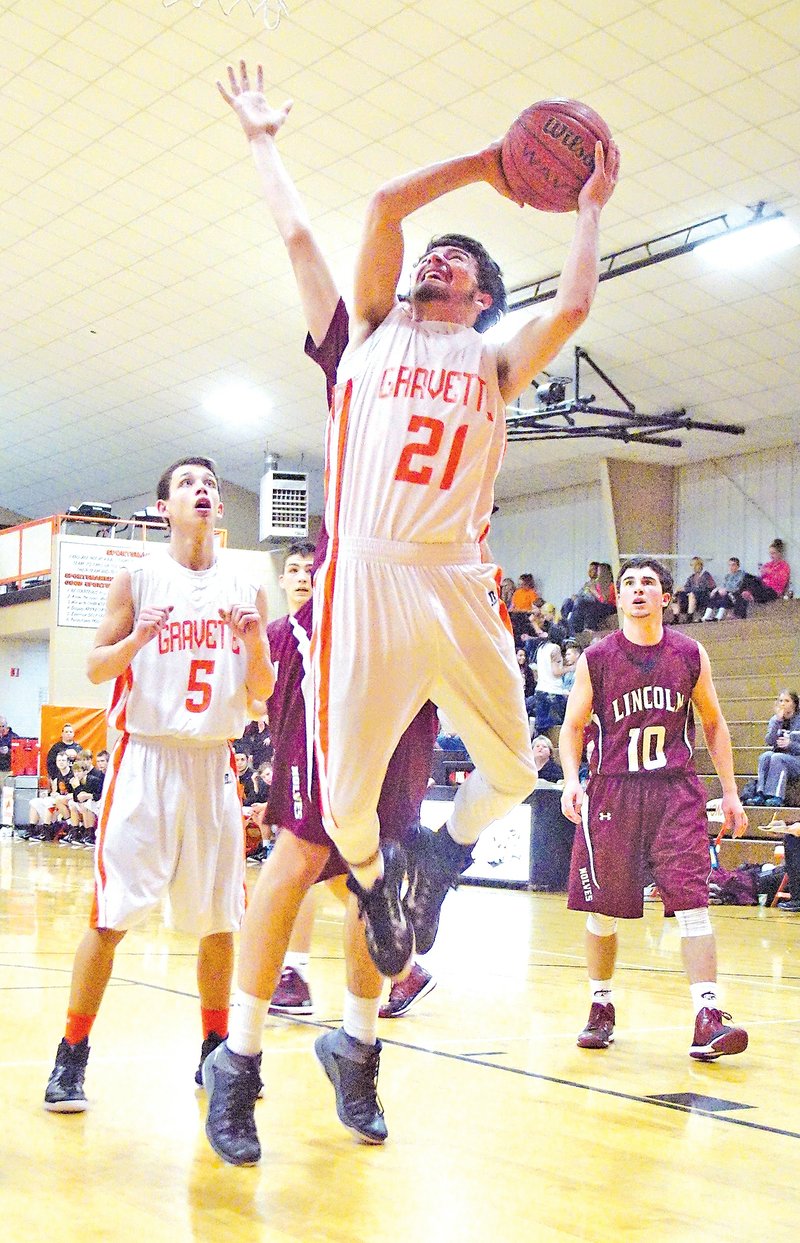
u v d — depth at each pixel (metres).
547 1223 2.02
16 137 13.10
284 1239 1.90
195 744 2.98
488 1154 2.46
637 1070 3.44
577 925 8.16
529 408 17.89
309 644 2.40
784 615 17.50
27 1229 1.91
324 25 10.61
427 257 2.40
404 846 2.38
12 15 11.27
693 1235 1.99
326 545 2.23
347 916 2.53
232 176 13.04
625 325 15.01
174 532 3.12
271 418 19.22
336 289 2.39
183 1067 3.19
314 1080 3.12
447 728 13.33
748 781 14.43
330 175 12.45
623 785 3.90
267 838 11.40
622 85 10.65
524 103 11.03
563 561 21.69
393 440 2.18
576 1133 2.66
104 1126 2.60
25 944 5.95
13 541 19.00
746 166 11.51
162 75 11.69
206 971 3.03
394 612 2.13
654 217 12.63
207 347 17.19
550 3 9.91
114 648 2.84
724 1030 3.57
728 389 16.47
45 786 16.75
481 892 11.21
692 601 18.14
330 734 2.13
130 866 2.83
